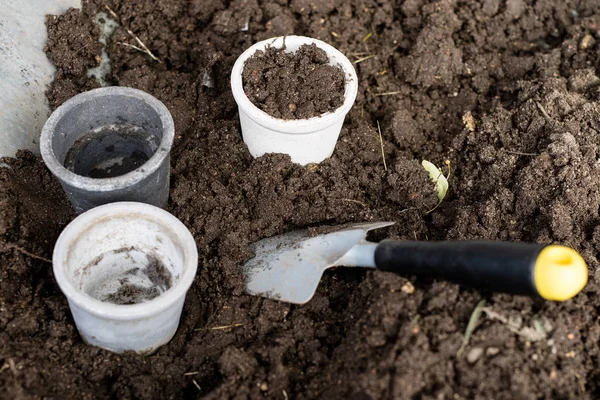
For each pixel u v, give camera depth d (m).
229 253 0.65
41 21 0.70
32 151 0.69
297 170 0.69
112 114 0.65
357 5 0.81
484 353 0.55
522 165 0.69
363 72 0.78
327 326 0.62
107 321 0.55
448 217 0.69
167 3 0.78
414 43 0.79
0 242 0.63
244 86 0.66
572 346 0.56
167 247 0.60
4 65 0.67
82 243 0.58
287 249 0.64
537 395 0.54
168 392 0.60
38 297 0.63
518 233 0.65
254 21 0.79
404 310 0.57
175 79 0.76
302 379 0.59
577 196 0.64
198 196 0.68
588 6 0.83
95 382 0.59
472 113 0.76
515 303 0.57
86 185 0.58
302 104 0.65
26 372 0.56
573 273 0.52
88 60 0.74
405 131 0.74
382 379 0.54
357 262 0.61
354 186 0.70
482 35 0.80
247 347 0.61
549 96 0.71
